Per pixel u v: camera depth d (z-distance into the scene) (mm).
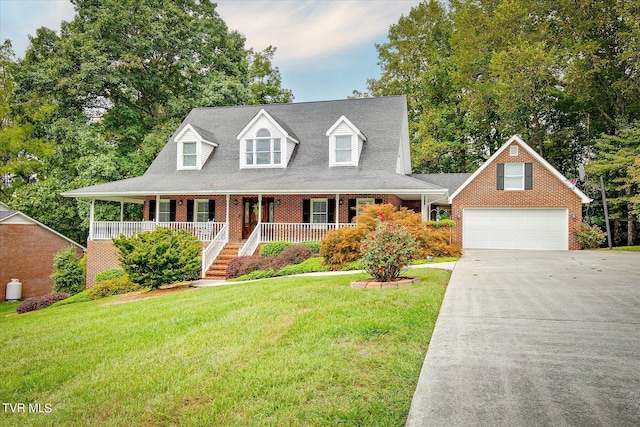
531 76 26672
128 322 7875
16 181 33250
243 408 3924
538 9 27938
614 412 3232
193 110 25953
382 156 20109
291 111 24172
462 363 4340
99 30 25547
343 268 13766
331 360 4766
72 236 31344
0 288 22594
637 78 25141
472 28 30812
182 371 4918
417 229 14578
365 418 3545
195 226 19297
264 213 20703
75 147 26094
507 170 21844
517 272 10891
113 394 4504
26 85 26531
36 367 5773
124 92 27469
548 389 3662
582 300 7164
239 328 6332
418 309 6762
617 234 28078
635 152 23359
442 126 32406
